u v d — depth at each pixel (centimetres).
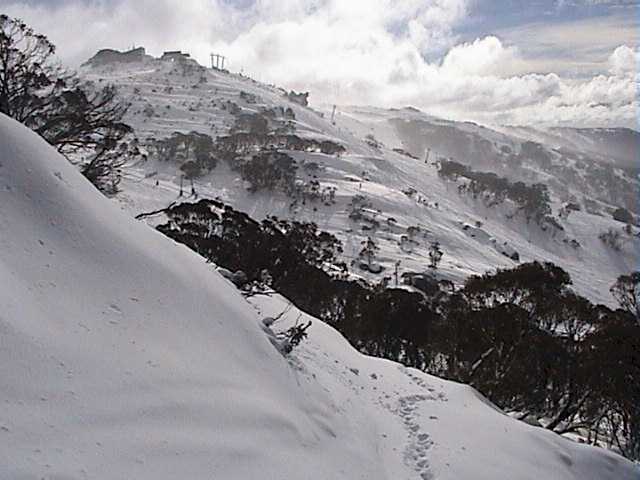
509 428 780
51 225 430
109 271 447
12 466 274
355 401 715
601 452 778
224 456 381
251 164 8762
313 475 442
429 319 1878
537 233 10312
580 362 1321
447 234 8381
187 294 515
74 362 355
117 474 312
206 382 438
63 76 1391
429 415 775
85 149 1363
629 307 2042
